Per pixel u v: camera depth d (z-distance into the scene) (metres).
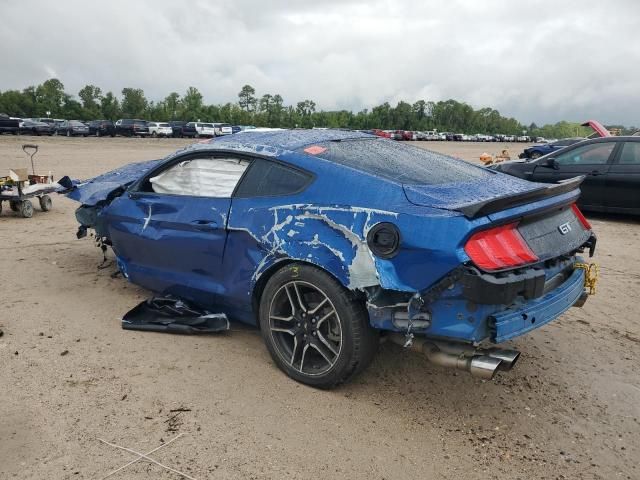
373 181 3.35
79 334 4.18
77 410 3.15
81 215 5.43
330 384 3.46
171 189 4.43
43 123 46.78
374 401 3.46
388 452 2.96
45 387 3.38
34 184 9.27
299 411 3.28
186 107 99.06
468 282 2.88
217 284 4.04
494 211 3.01
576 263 3.84
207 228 3.96
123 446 2.86
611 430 3.30
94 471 2.66
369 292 3.16
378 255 3.11
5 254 6.35
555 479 2.84
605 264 7.07
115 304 4.83
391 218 3.10
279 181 3.71
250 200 3.79
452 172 3.87
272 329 3.67
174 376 3.61
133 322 4.31
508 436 3.19
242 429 3.06
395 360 4.02
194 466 2.73
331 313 3.37
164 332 4.26
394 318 3.11
